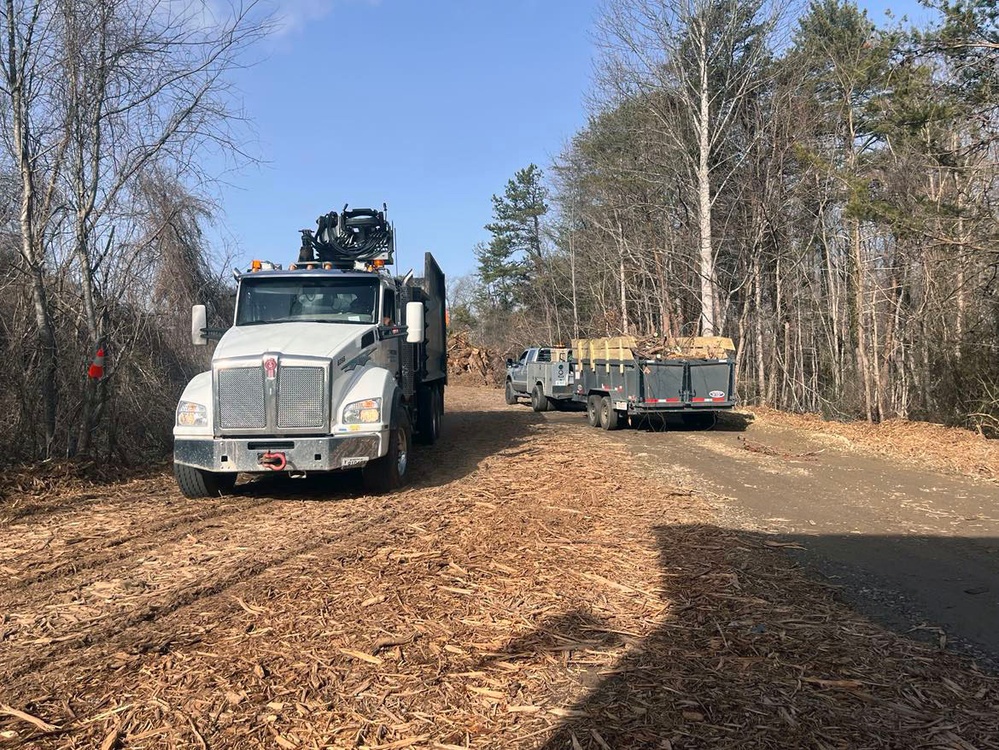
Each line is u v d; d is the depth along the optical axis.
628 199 27.88
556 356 21.14
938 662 3.85
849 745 3.05
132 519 7.13
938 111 13.47
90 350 9.77
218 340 9.55
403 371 10.58
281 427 7.67
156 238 10.55
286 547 6.06
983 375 14.94
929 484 8.87
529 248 57.56
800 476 9.43
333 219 11.67
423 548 5.98
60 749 3.05
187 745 3.08
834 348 22.98
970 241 13.26
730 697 3.45
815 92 22.17
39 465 8.77
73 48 9.10
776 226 23.05
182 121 10.05
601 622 4.39
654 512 7.29
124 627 4.36
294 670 3.76
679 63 23.33
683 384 14.51
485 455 11.30
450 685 3.59
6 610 4.67
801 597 4.81
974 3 12.80
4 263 9.10
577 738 3.10
